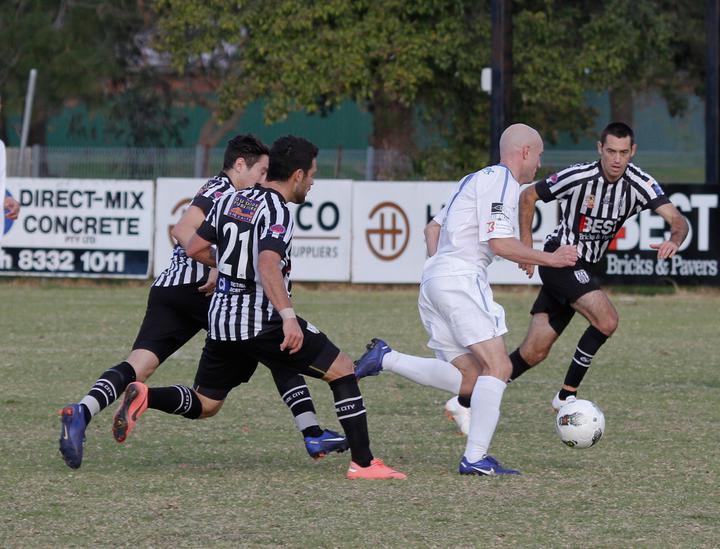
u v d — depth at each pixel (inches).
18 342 1722.4
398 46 3380.9
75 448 827.4
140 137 4968.0
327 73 3398.1
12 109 4067.4
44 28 4072.3
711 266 2524.6
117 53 4456.2
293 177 827.4
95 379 1371.8
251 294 830.5
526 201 1165.1
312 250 2630.4
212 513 746.8
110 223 2709.2
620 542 680.4
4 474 863.7
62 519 730.8
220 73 4424.2
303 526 714.8
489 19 3484.3
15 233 2733.8
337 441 903.7
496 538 687.7
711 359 1574.8
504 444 999.6
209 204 911.0
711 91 2773.1
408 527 712.4
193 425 1085.8
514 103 3713.1
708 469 890.1
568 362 1551.4
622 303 2380.7
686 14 4001.0
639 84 3983.8
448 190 2596.0
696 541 682.8
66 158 3097.9
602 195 1127.6
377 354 938.1
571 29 3609.7
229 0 3484.3
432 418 1133.1
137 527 711.7
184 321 929.5
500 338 875.4
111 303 2346.2
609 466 902.4
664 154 3526.1
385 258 2615.7
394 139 3799.2
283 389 909.8
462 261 879.1
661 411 1168.2
